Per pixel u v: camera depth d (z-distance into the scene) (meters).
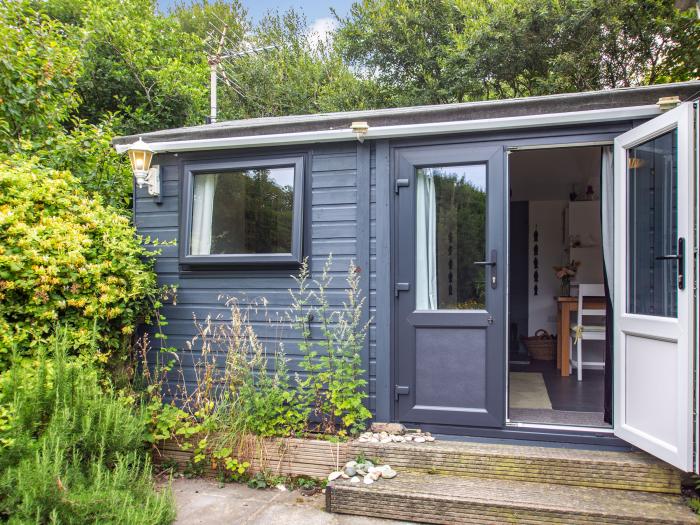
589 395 3.96
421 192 3.35
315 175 3.56
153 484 2.84
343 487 2.68
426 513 2.55
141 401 3.37
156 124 8.91
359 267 3.41
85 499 2.18
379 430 3.21
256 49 11.41
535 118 3.00
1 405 2.50
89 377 2.83
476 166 3.24
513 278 6.81
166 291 3.85
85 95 8.62
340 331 3.38
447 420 3.17
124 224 3.80
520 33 7.88
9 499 2.12
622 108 2.88
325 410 3.27
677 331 2.37
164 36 10.11
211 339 3.72
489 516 2.46
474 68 8.40
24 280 2.93
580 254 5.73
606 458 2.70
